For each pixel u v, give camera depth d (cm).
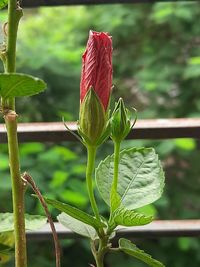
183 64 157
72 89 138
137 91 161
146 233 62
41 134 59
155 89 150
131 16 162
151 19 158
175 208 141
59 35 153
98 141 36
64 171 119
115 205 37
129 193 40
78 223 40
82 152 135
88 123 35
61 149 121
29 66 133
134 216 35
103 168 41
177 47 159
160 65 156
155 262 36
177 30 158
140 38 164
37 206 105
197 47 161
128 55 163
